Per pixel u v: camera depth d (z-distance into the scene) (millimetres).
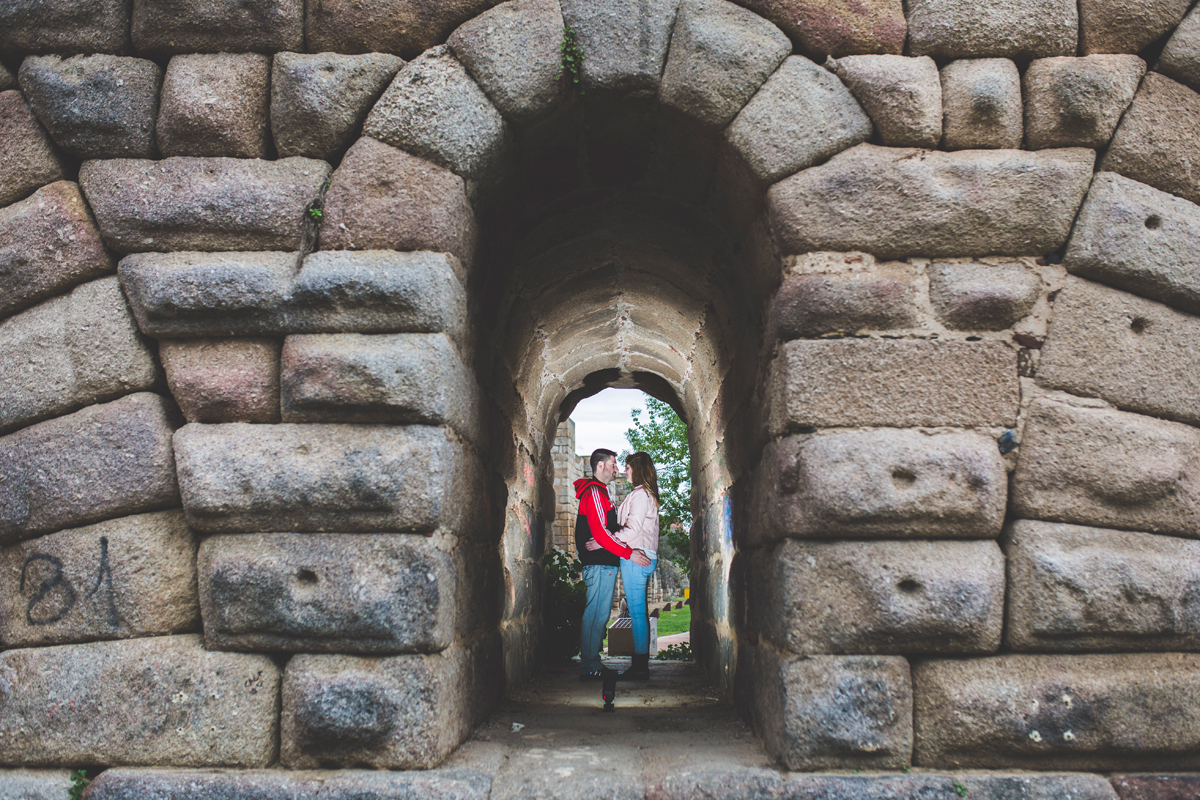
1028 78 3020
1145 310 2943
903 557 2756
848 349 2891
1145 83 3031
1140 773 2689
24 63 3104
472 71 3068
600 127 3424
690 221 4074
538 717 3977
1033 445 2848
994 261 2959
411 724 2693
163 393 3025
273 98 3035
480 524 3775
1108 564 2732
